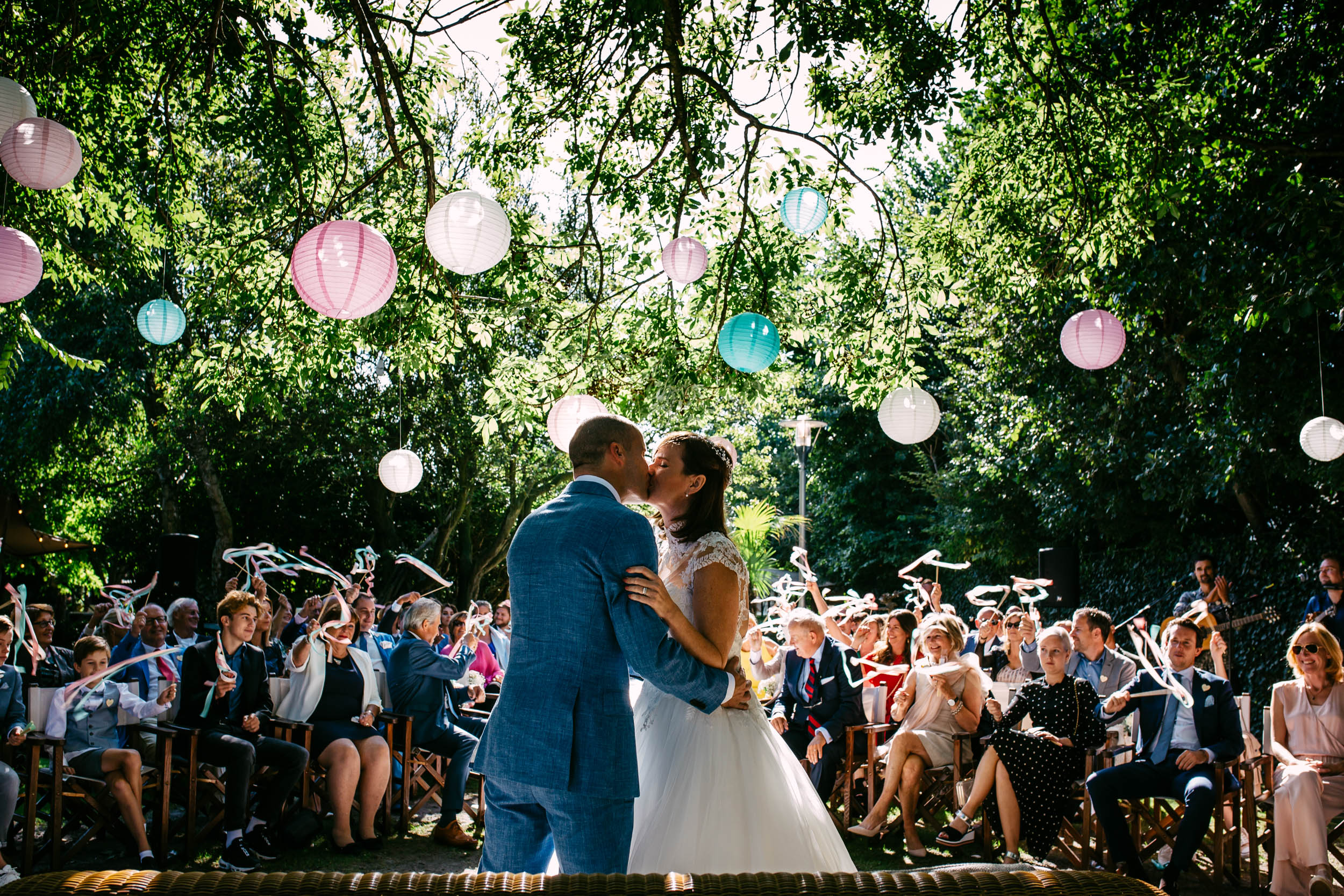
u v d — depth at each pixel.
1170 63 7.99
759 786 2.56
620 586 2.28
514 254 7.68
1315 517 10.77
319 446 18.38
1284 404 9.15
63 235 9.26
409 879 1.37
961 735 5.91
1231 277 8.31
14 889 1.31
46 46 6.80
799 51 6.73
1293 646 5.46
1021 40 8.11
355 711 6.01
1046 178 8.07
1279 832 4.95
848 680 6.29
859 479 23.33
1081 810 5.87
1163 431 12.05
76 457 18.91
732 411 9.55
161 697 5.37
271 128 7.20
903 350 7.62
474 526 21.39
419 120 7.61
